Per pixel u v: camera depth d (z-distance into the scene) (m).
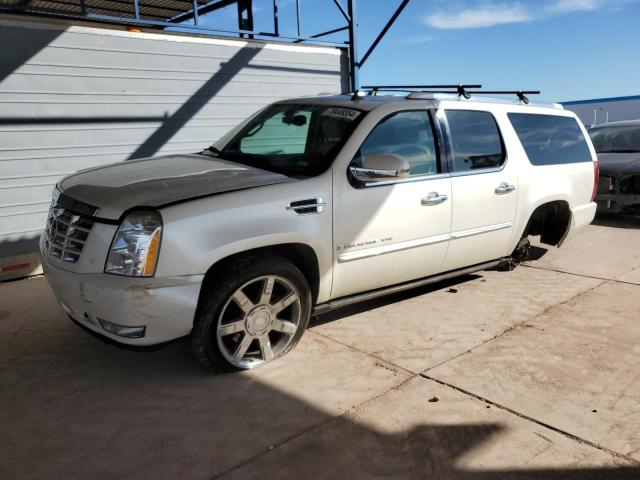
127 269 3.11
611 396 3.36
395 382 3.53
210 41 7.49
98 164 6.71
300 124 4.41
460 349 4.01
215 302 3.35
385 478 2.64
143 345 3.21
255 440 2.93
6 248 6.10
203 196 3.31
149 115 7.07
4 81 5.89
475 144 4.80
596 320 4.54
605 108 24.23
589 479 2.62
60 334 4.30
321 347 4.03
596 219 8.91
